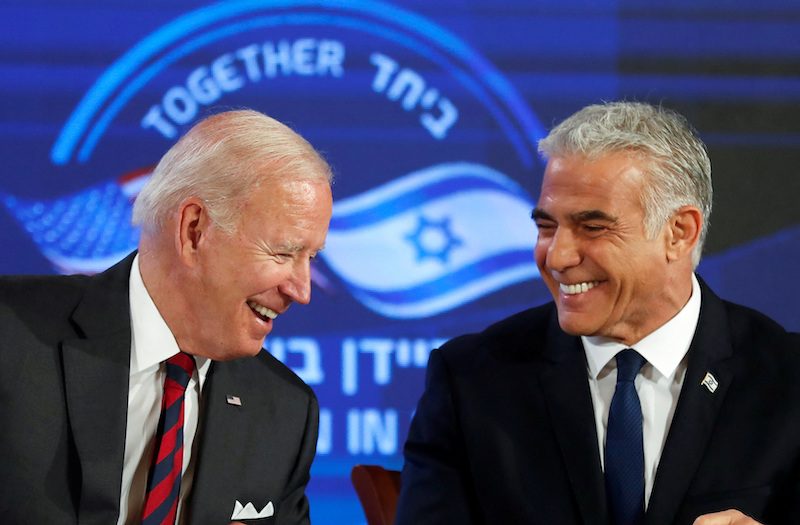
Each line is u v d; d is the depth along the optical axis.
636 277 6.31
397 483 7.52
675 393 6.61
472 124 12.75
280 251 5.74
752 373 6.61
